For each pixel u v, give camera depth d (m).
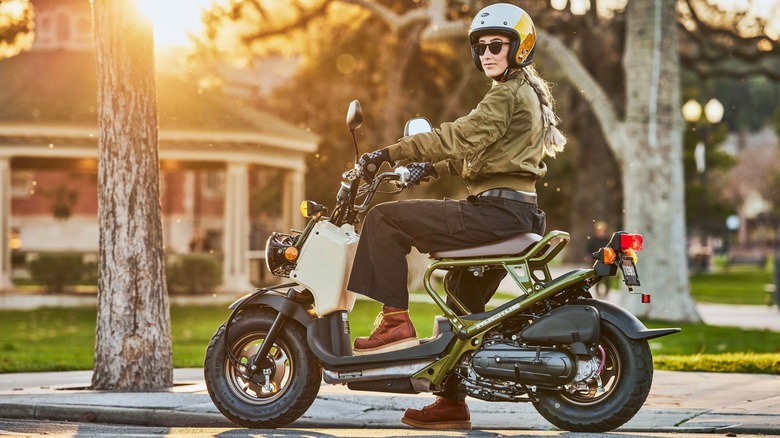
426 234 7.41
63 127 31.06
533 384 7.21
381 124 34.56
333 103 35.81
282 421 7.79
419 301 30.48
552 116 7.68
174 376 11.66
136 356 10.22
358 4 27.48
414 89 35.03
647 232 25.14
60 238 49.97
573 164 60.28
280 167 34.53
